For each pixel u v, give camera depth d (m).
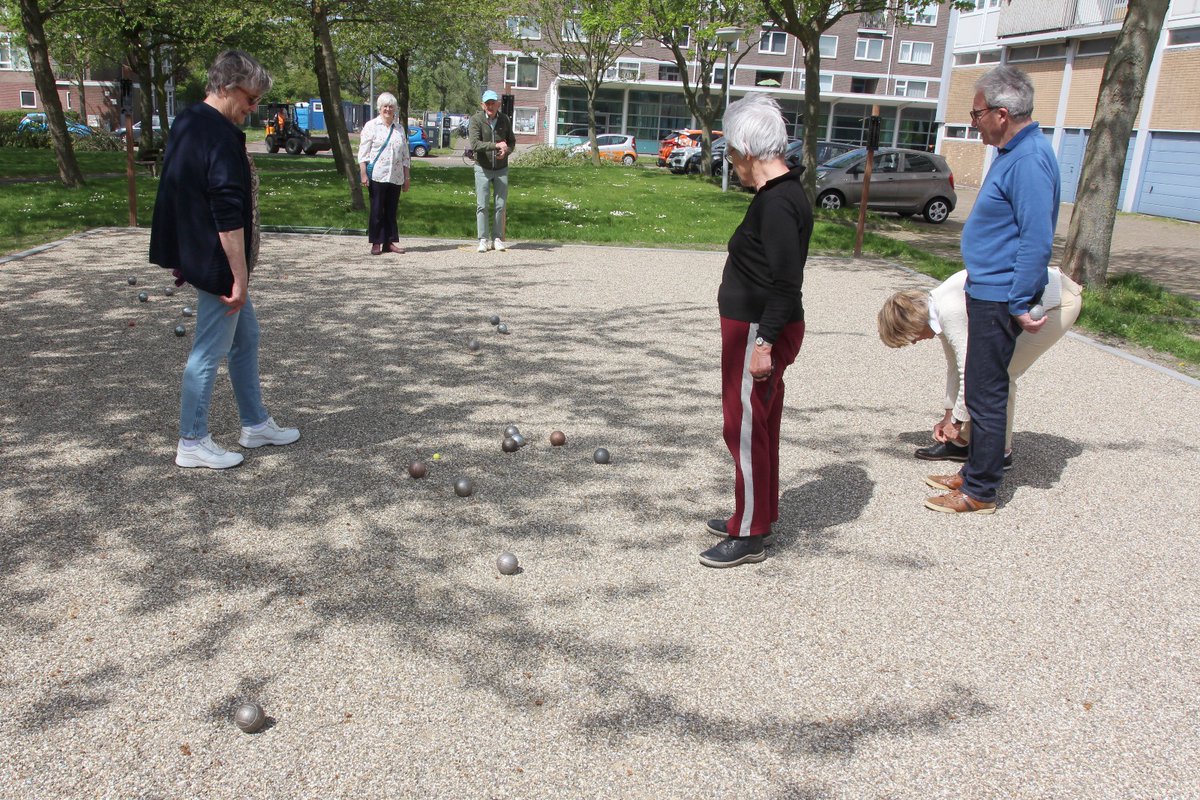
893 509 4.63
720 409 6.12
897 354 7.79
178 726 2.80
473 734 2.81
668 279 10.94
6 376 6.11
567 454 5.21
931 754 2.80
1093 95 29.59
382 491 4.59
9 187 17.05
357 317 8.31
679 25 27.94
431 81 82.50
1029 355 4.80
